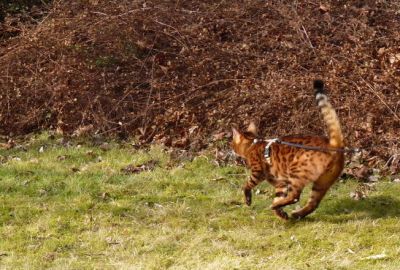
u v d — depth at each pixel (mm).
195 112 18672
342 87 17688
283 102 17719
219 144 17312
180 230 12828
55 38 20156
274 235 12477
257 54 19156
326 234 12414
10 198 14547
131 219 13445
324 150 12469
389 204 13820
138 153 17359
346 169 15492
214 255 11773
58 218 13430
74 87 19609
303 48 18828
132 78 19875
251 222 13188
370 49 18641
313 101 17500
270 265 11258
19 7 23734
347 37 19188
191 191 14875
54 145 18219
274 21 19828
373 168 15758
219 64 19359
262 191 14789
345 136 16812
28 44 20141
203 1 21156
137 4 20641
